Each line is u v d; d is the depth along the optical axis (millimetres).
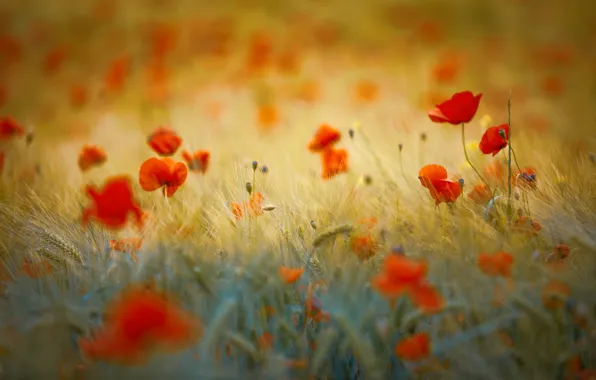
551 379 1786
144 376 1732
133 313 1661
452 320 1826
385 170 2277
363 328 1836
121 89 4426
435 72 4125
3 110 4281
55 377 1754
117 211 1854
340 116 3592
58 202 2158
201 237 2006
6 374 1751
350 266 1907
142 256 1903
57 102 4465
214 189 2188
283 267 1868
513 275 1866
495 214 2008
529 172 2098
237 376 1771
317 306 1854
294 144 2861
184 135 3055
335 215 2064
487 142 2084
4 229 2053
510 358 1800
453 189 2025
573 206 1988
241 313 1840
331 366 1844
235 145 2912
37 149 2814
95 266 1909
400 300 1829
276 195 2162
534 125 3119
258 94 4434
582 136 2781
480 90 4328
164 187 2080
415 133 2781
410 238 1972
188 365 1738
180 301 1827
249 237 1968
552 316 1826
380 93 4391
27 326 1771
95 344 1699
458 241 1935
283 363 1784
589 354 1826
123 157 2857
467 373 1791
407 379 1825
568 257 1896
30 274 1926
